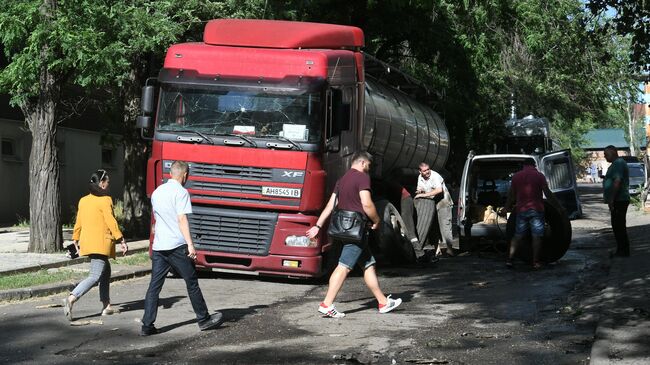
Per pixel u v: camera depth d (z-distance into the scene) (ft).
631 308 31.81
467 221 62.59
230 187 43.39
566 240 52.37
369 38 89.25
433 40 92.32
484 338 28.19
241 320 31.91
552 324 30.91
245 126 43.39
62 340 27.81
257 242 43.47
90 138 97.30
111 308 33.32
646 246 56.18
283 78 43.52
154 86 45.34
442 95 75.72
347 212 32.91
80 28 51.88
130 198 68.13
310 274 43.27
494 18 97.09
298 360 24.71
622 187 49.96
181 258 29.27
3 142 82.28
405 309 34.86
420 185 58.08
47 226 54.60
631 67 48.21
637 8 46.68
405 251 50.72
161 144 44.04
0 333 29.07
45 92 54.39
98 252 31.96
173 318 32.35
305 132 43.01
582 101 128.67
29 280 40.83
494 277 46.60
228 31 45.42
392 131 54.65
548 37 100.73
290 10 65.21
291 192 42.91
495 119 119.03
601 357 23.70
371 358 24.77
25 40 53.72
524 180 50.88
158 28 54.90
